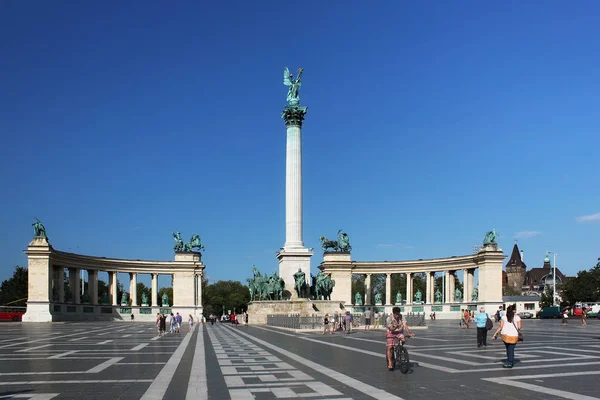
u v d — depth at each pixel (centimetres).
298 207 10256
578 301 15188
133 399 2020
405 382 2373
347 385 2302
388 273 14312
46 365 3056
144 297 13750
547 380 2414
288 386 2283
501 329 2919
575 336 5584
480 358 3328
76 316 11756
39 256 10519
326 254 14162
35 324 9419
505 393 2102
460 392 2128
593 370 2744
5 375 2644
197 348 4222
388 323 2775
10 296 16025
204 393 2133
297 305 9325
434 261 13638
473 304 12588
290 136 10381
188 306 13850
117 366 3000
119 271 13288
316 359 3331
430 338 5322
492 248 12231
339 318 7050
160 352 3872
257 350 4009
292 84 10638
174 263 13925
